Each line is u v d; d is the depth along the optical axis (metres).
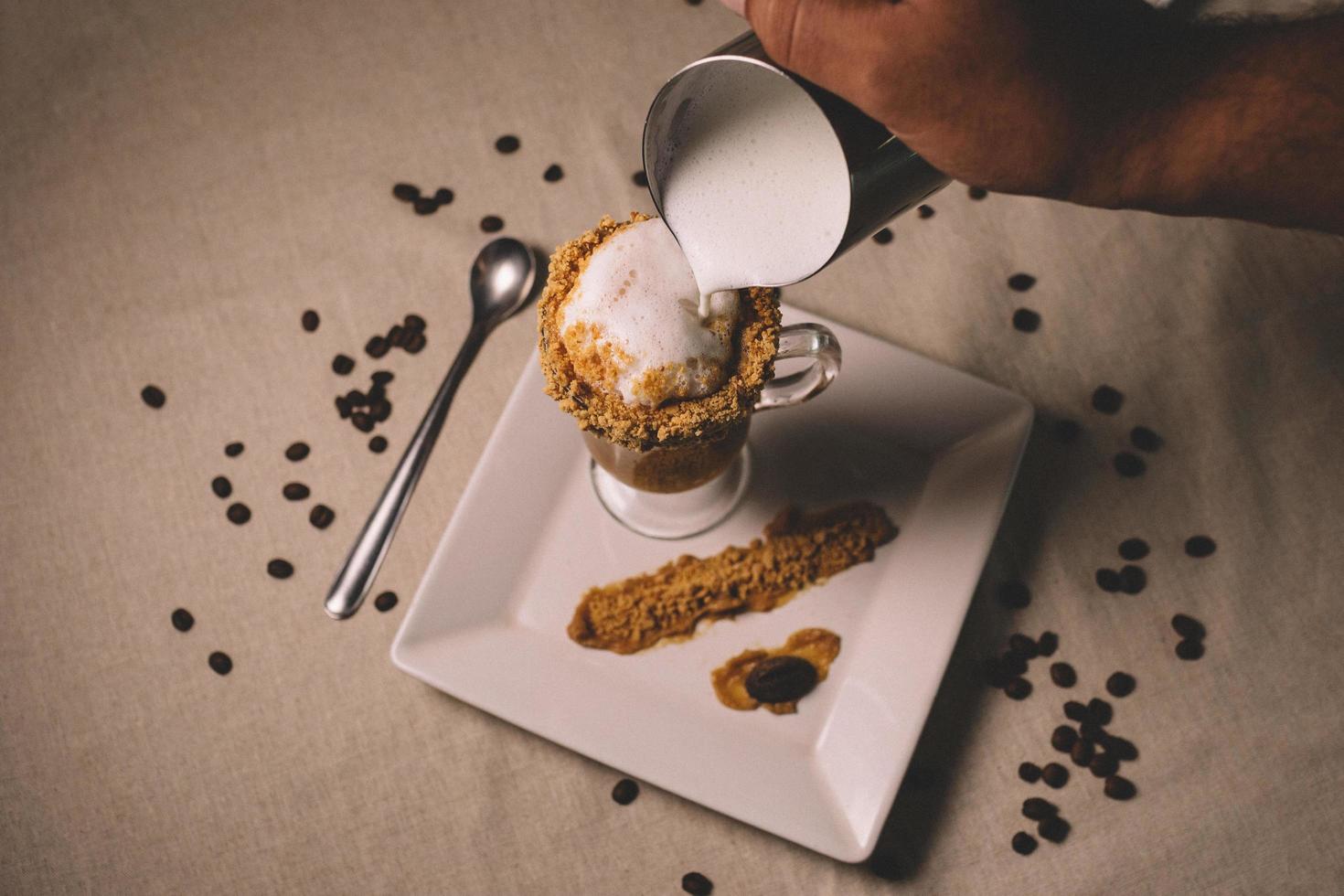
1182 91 0.65
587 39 0.91
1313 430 0.83
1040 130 0.64
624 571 0.80
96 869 0.79
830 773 0.77
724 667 0.79
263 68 0.91
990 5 0.62
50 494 0.84
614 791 0.79
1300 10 0.66
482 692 0.77
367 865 0.79
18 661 0.82
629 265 0.70
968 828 0.79
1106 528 0.83
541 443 0.81
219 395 0.86
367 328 0.87
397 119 0.90
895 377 0.82
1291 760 0.79
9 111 0.91
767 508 0.82
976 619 0.81
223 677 0.81
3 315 0.87
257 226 0.88
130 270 0.88
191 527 0.84
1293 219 0.68
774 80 0.64
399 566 0.83
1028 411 0.80
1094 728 0.79
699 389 0.70
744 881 0.78
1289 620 0.81
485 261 0.87
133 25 0.92
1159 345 0.85
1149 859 0.78
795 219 0.66
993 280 0.86
